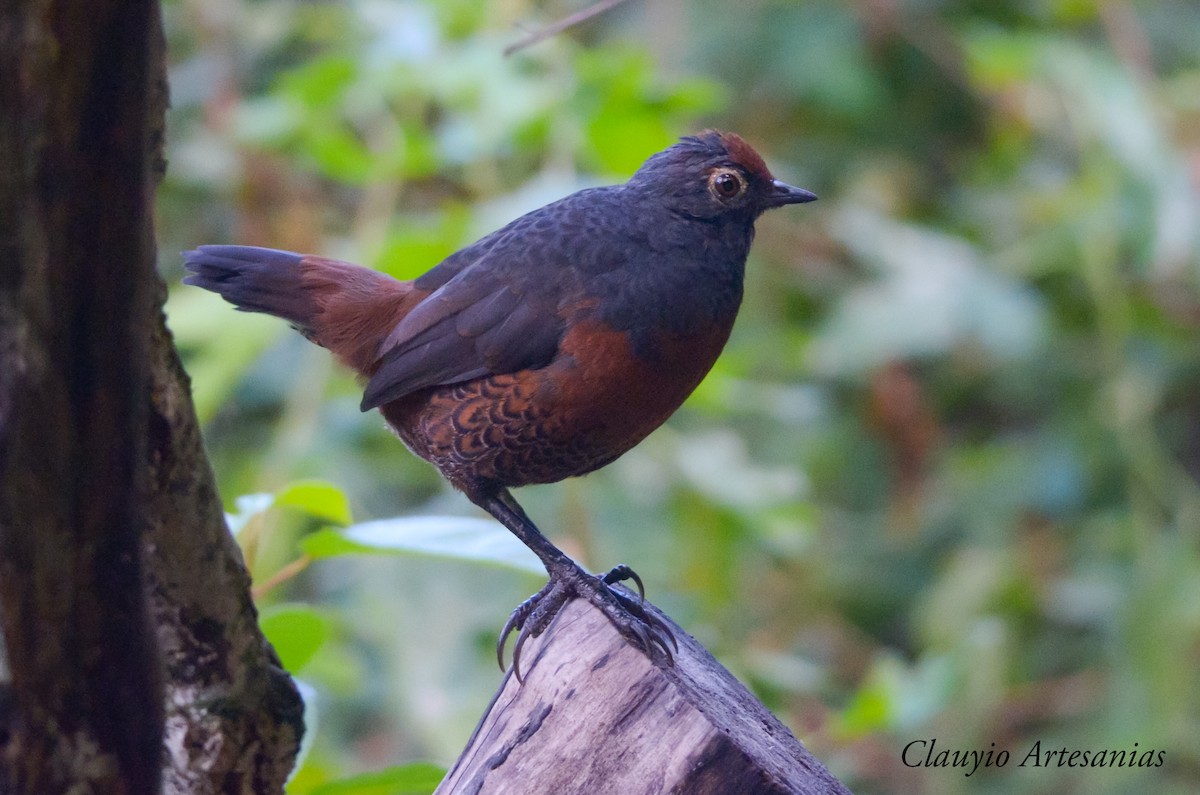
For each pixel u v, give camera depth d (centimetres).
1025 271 1314
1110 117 1229
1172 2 1532
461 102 1048
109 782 436
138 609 429
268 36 1194
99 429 400
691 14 1338
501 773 534
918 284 1227
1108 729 1199
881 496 1368
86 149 370
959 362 1379
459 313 730
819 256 1334
